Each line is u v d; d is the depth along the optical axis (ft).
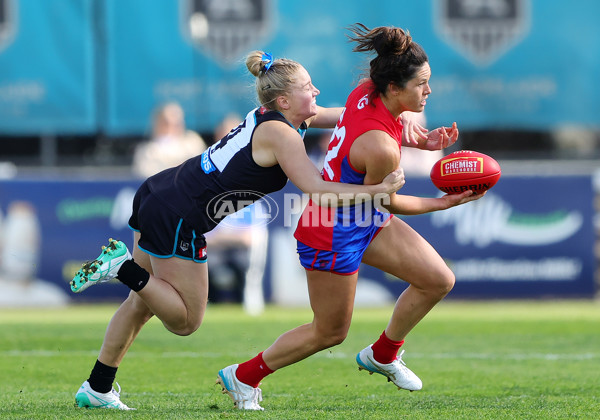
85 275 46.68
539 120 134.31
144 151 114.62
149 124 133.49
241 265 106.93
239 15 131.95
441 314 101.14
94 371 50.67
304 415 47.52
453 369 67.36
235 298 109.19
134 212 50.49
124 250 47.21
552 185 108.88
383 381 62.59
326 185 45.70
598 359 71.77
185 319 49.21
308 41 131.95
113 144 151.43
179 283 48.73
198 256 48.88
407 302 51.42
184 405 52.19
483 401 53.06
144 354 74.49
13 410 49.78
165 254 48.49
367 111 46.09
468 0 132.46
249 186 48.16
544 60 133.59
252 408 50.19
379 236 49.90
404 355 74.43
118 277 47.26
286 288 107.76
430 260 50.21
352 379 63.52
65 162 148.46
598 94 134.00
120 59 132.77
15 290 107.24
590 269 109.50
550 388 58.13
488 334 86.07
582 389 57.57
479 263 108.99
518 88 134.10
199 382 62.03
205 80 132.36
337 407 51.06
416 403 52.44
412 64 44.86
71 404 52.31
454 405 51.49
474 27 132.98
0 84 133.28
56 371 66.39
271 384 61.46
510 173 109.29
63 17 132.36
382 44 45.11
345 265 47.39
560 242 109.19
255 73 49.01
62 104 133.49
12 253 106.93
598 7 132.67
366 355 53.57
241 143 47.67
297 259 107.76
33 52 132.87
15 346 78.23
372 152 45.27
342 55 131.85
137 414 47.83
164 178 49.73
